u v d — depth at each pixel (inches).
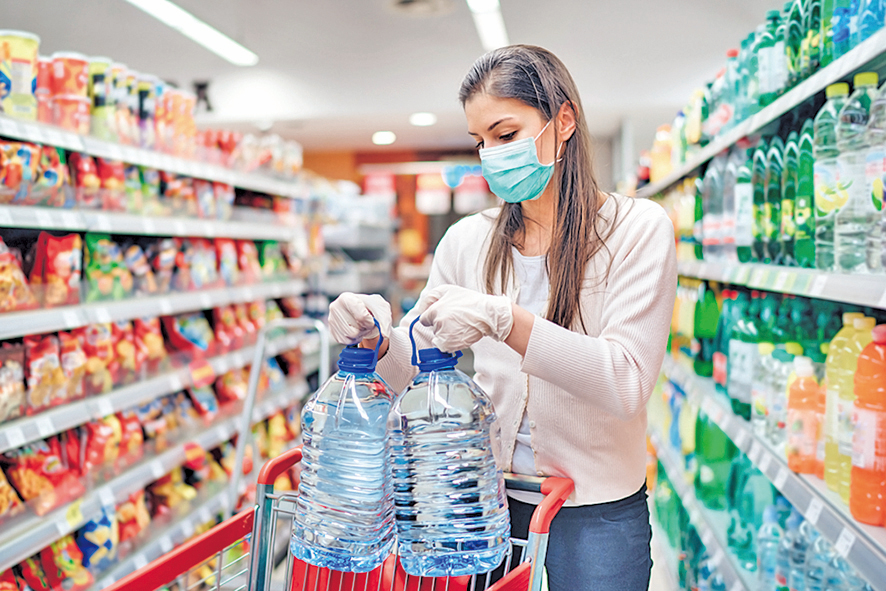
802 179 69.9
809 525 74.3
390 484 41.1
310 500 41.1
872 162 55.5
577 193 51.1
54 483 90.1
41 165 90.3
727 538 91.0
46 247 94.6
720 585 98.0
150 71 293.9
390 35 281.7
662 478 137.7
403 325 54.4
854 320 60.7
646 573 54.3
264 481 46.3
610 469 52.2
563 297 50.3
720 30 249.8
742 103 90.5
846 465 57.2
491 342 55.1
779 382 73.7
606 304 49.6
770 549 80.2
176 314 128.2
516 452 53.9
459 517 39.9
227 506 114.4
